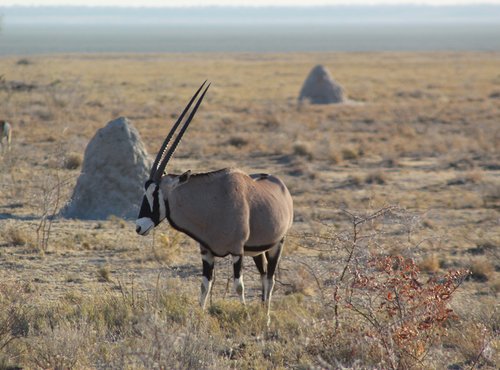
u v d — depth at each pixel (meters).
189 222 35.88
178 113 179.00
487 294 47.59
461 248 61.41
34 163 101.50
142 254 55.88
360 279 33.88
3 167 93.75
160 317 36.56
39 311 38.41
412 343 31.66
